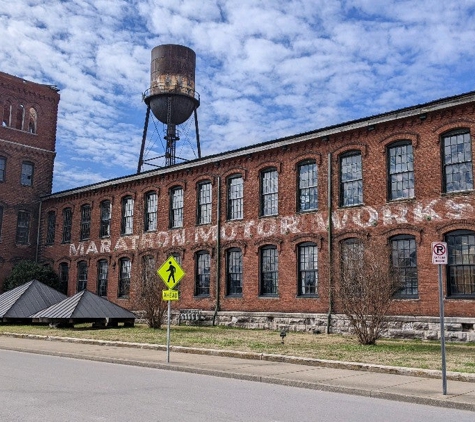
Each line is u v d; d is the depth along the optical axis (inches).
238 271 1181.1
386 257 850.8
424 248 892.0
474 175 848.3
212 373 541.0
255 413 350.3
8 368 561.0
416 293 898.1
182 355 676.7
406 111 926.4
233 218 1205.7
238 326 1138.0
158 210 1374.3
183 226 1304.1
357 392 440.1
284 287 1080.8
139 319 1347.2
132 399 390.6
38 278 1568.7
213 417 333.7
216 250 1217.4
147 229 1400.1
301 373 526.9
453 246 868.0
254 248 1144.8
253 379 508.1
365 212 973.2
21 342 860.6
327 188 1034.7
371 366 545.0
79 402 375.9
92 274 1524.4
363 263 825.5
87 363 625.3
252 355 643.5
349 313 804.6
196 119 1706.4
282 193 1111.0
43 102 1798.7
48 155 1784.0
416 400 407.8
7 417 325.4
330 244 1010.1
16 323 1228.5
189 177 1311.5
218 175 1243.2
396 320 896.3
